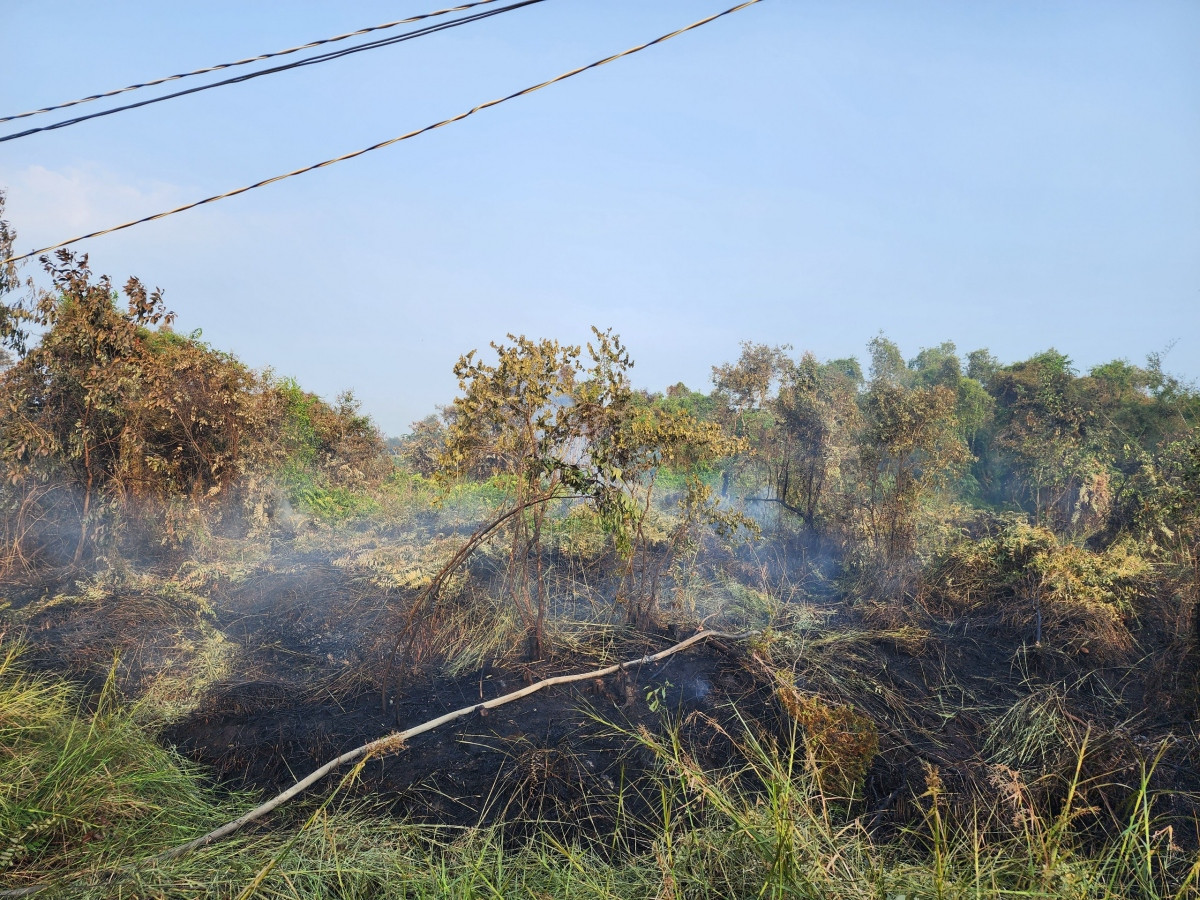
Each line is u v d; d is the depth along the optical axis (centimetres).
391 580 780
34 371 855
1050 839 337
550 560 840
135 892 328
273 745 486
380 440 1503
